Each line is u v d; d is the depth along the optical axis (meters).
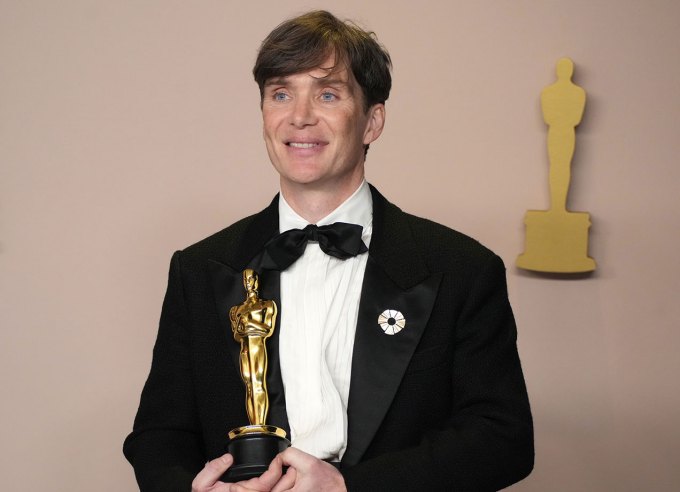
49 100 4.77
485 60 4.70
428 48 4.73
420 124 4.72
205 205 4.75
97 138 4.77
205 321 2.86
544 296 4.67
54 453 4.72
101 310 4.74
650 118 4.63
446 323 2.76
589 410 4.64
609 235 4.64
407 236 2.88
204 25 4.78
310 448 2.62
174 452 2.82
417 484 2.57
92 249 4.75
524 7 4.69
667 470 4.60
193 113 4.77
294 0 4.77
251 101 4.77
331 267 2.81
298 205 2.87
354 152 2.81
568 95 4.56
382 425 2.68
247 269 2.80
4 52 4.77
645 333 4.62
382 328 2.71
